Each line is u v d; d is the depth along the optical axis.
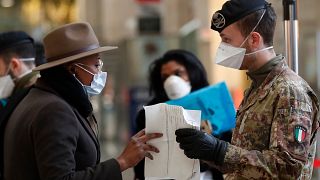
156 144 3.90
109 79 16.64
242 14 3.81
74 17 20.28
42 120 3.58
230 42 3.90
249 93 3.98
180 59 5.92
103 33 21.09
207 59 17.00
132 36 18.58
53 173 3.45
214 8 17.88
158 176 3.90
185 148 3.64
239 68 3.96
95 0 21.06
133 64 15.86
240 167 3.54
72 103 3.88
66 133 3.57
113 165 3.71
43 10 19.58
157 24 20.56
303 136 3.51
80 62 3.97
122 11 21.86
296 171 3.49
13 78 5.82
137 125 5.77
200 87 5.95
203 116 5.13
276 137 3.53
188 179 3.86
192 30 16.11
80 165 3.76
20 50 5.82
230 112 5.19
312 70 10.46
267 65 3.83
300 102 3.57
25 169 3.68
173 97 5.64
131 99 14.83
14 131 3.76
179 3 20.22
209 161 3.65
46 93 3.82
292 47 4.57
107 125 17.14
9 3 19.06
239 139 3.79
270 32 3.87
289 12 4.58
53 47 3.92
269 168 3.47
